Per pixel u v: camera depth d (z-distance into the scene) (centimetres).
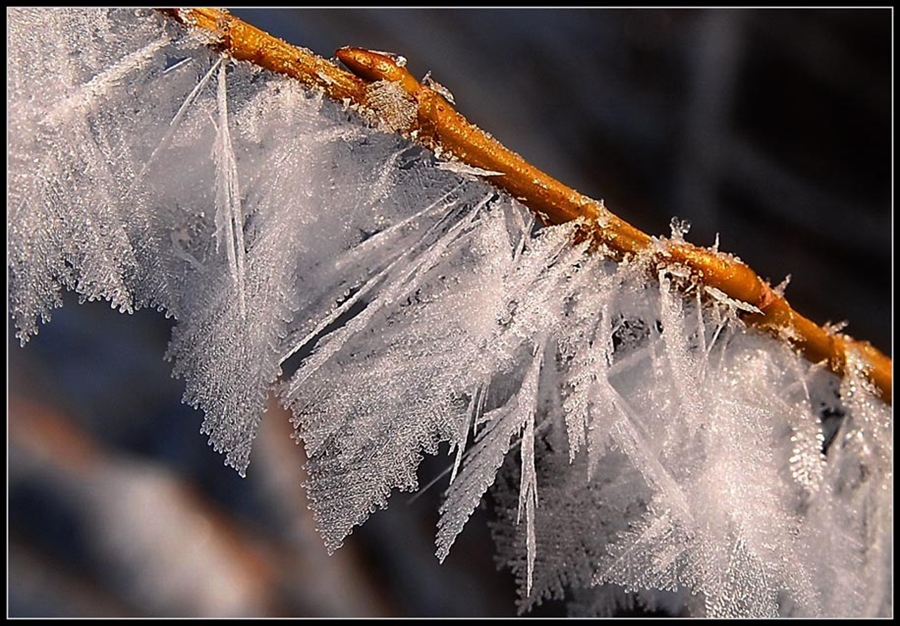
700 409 31
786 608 32
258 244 30
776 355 32
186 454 48
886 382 32
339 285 31
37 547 44
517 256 31
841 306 50
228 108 30
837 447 32
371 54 30
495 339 31
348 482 30
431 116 30
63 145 30
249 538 44
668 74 55
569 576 32
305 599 43
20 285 30
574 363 31
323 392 31
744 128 53
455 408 31
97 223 30
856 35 53
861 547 32
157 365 50
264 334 30
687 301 31
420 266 31
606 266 31
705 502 31
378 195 31
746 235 51
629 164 53
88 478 47
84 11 30
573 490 32
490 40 54
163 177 30
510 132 51
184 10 30
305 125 30
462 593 41
